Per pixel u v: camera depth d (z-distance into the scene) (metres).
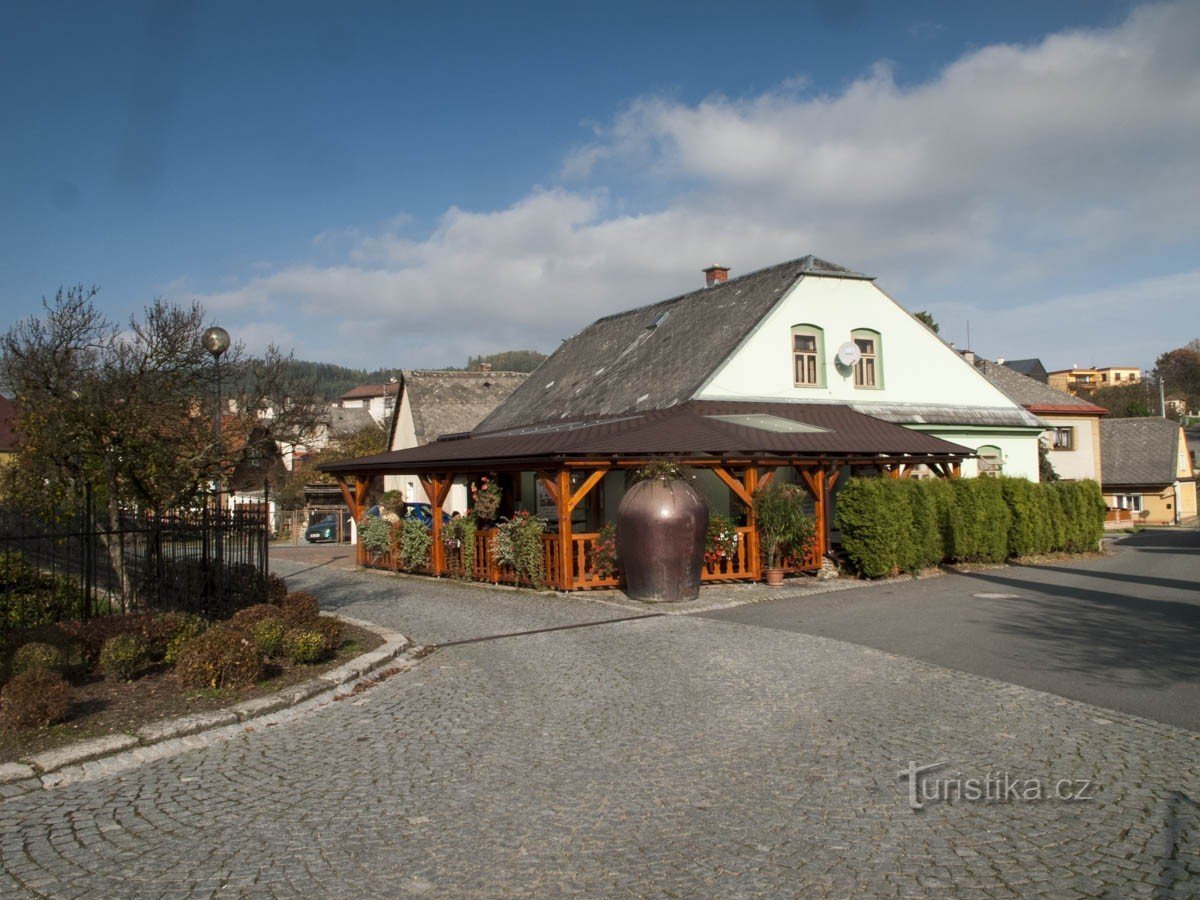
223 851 5.02
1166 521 53.72
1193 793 5.70
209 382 12.01
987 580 17.08
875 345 24.88
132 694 8.29
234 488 13.81
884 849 4.92
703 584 16.27
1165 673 8.98
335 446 50.03
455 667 9.80
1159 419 56.12
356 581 19.52
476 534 17.98
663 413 20.48
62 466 10.98
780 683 8.76
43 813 5.64
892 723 7.36
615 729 7.33
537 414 28.34
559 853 4.93
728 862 4.78
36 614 10.85
